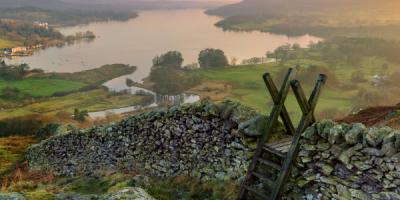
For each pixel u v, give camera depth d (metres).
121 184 13.05
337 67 164.50
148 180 13.56
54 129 41.84
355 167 8.34
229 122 12.16
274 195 9.20
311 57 197.62
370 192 8.11
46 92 163.75
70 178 18.81
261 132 11.11
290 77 10.29
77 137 20.91
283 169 9.33
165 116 14.84
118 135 17.72
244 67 181.75
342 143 8.72
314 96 9.62
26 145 39.03
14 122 53.78
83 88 177.38
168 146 14.75
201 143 13.30
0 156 33.81
